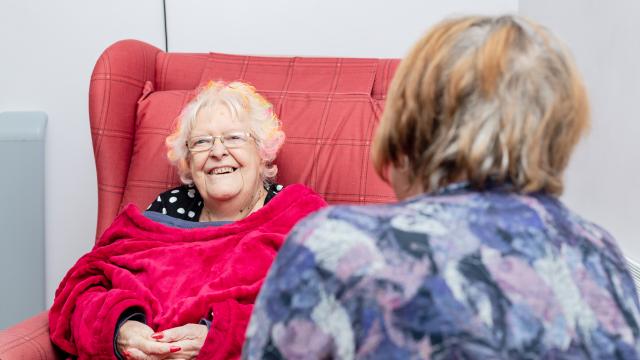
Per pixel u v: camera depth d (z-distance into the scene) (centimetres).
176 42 269
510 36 86
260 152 201
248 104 202
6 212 277
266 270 180
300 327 79
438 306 75
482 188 85
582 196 228
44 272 283
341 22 261
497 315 75
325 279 78
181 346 163
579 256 84
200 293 173
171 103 228
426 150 88
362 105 221
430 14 258
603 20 206
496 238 80
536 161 84
